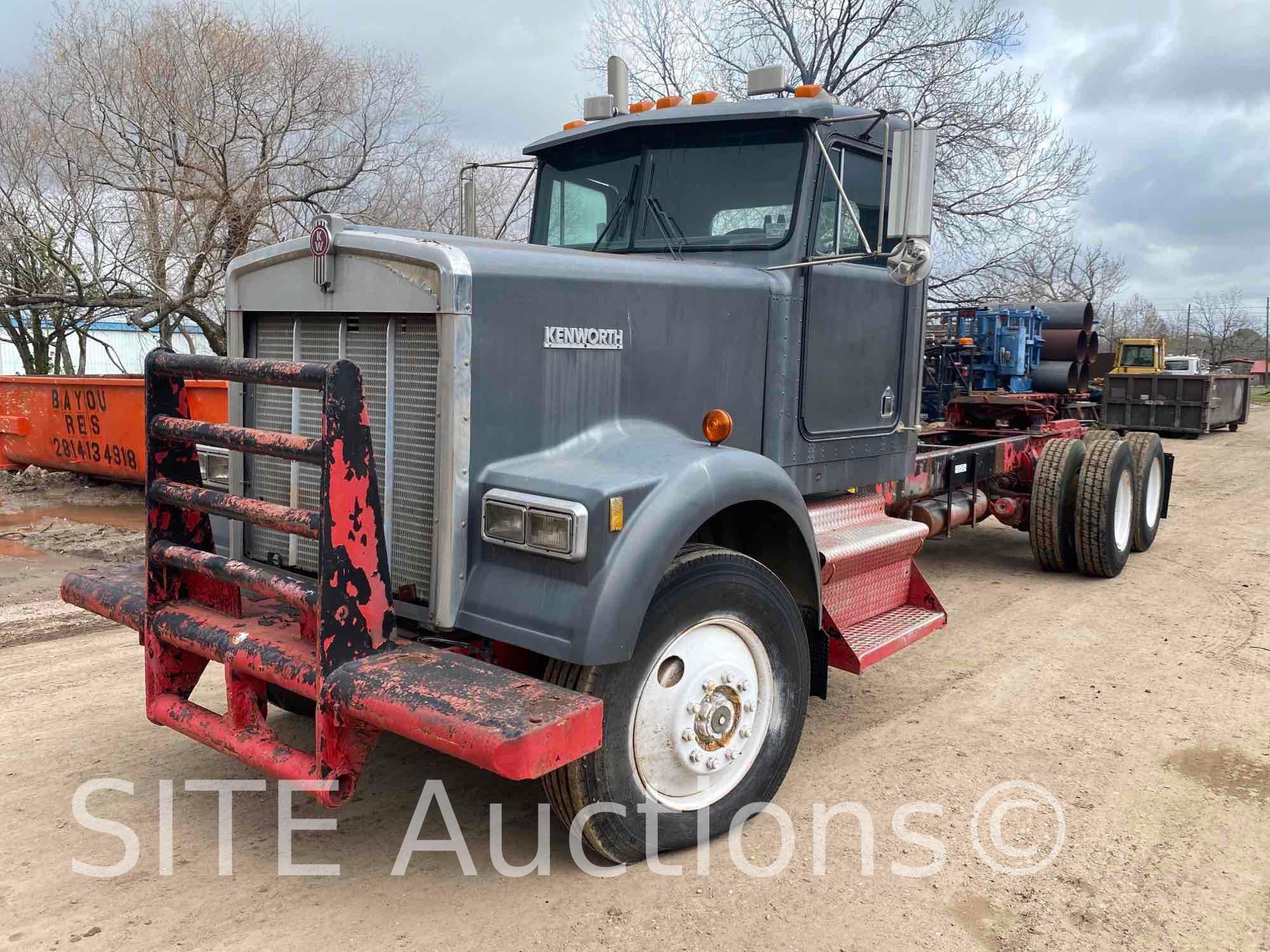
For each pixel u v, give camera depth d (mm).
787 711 3453
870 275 4488
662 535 2879
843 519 4484
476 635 3188
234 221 15172
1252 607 6430
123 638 5496
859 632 4199
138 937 2746
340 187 15789
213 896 2957
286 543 3562
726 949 2713
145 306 15188
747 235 4152
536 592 2844
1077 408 11617
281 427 3523
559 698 2588
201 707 3219
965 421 8742
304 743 4027
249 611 3275
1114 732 4270
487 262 2971
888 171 3707
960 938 2770
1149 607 6453
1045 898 2971
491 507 2918
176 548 3188
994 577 7363
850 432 4480
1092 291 31281
